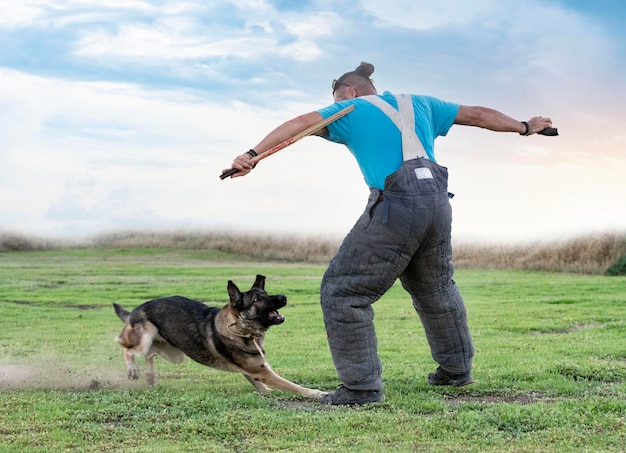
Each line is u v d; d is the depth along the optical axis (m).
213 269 32.97
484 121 7.01
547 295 19.22
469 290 21.00
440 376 7.34
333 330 6.60
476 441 5.30
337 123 6.59
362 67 7.26
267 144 6.30
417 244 6.50
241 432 5.63
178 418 6.16
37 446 5.27
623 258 31.11
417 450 5.10
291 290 21.19
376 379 6.62
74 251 43.81
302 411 6.40
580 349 10.05
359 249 6.52
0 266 34.88
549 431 5.52
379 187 6.48
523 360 9.12
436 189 6.48
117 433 5.64
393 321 14.27
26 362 9.56
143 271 31.25
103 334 12.73
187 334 7.63
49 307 17.34
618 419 5.80
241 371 7.45
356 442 5.30
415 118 6.63
